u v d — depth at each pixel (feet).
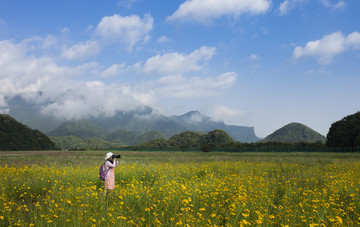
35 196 30.48
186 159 118.52
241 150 246.06
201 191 27.73
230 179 35.47
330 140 267.39
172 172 45.50
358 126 246.06
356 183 32.04
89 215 19.79
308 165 69.46
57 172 41.45
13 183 33.04
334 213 20.89
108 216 19.56
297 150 216.74
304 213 19.93
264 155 156.35
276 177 43.93
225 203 24.93
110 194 28.07
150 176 43.11
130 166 49.75
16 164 81.71
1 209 21.09
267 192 27.35
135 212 21.62
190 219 18.22
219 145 306.76
